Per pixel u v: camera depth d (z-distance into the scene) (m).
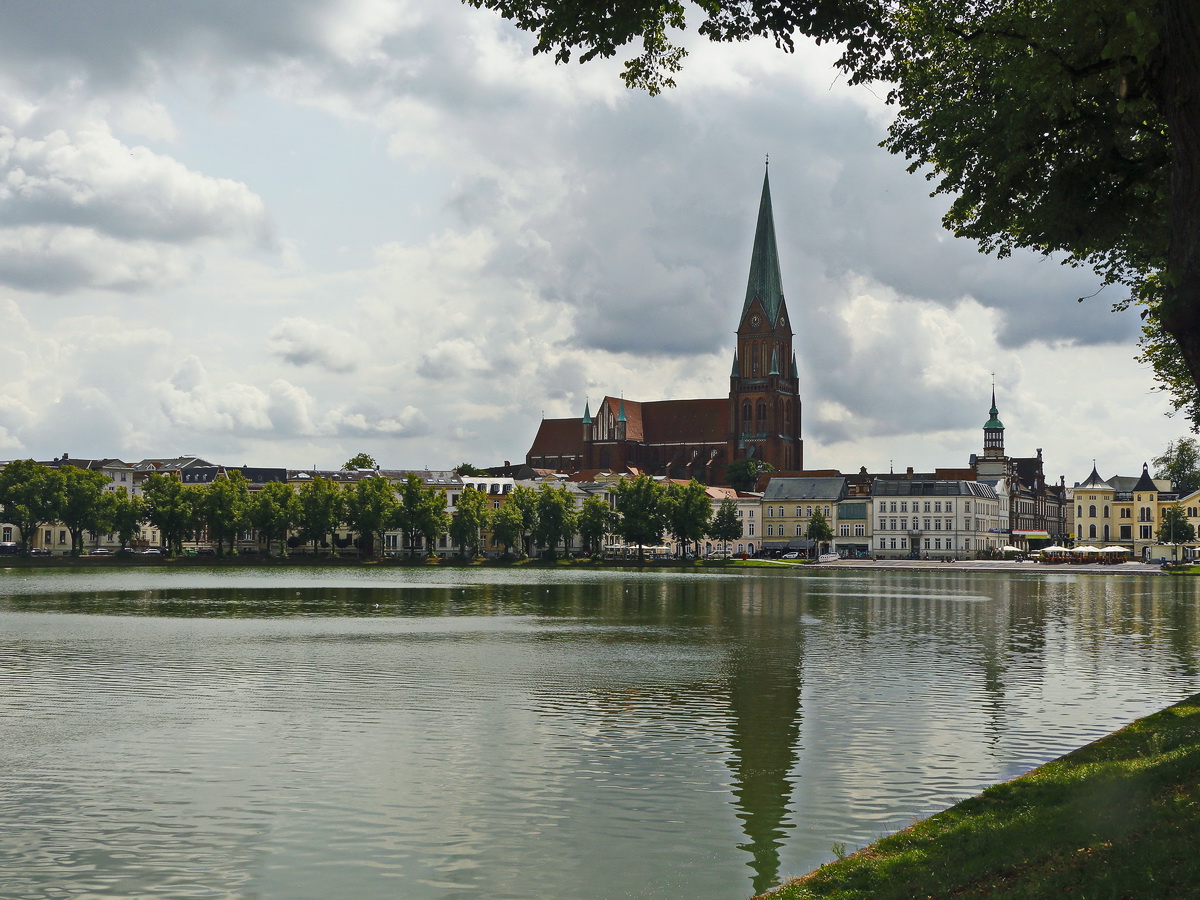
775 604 110.56
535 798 32.25
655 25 35.38
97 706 46.78
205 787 33.53
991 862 21.42
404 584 152.62
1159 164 36.69
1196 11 22.80
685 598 120.50
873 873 22.28
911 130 43.06
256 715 44.72
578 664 60.31
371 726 42.47
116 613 95.19
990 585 154.12
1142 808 22.78
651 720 43.59
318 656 63.72
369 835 29.06
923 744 38.94
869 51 35.75
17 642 70.75
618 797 32.34
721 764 36.06
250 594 124.81
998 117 37.97
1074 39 32.62
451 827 29.61
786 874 26.16
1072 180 38.25
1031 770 33.38
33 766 36.03
